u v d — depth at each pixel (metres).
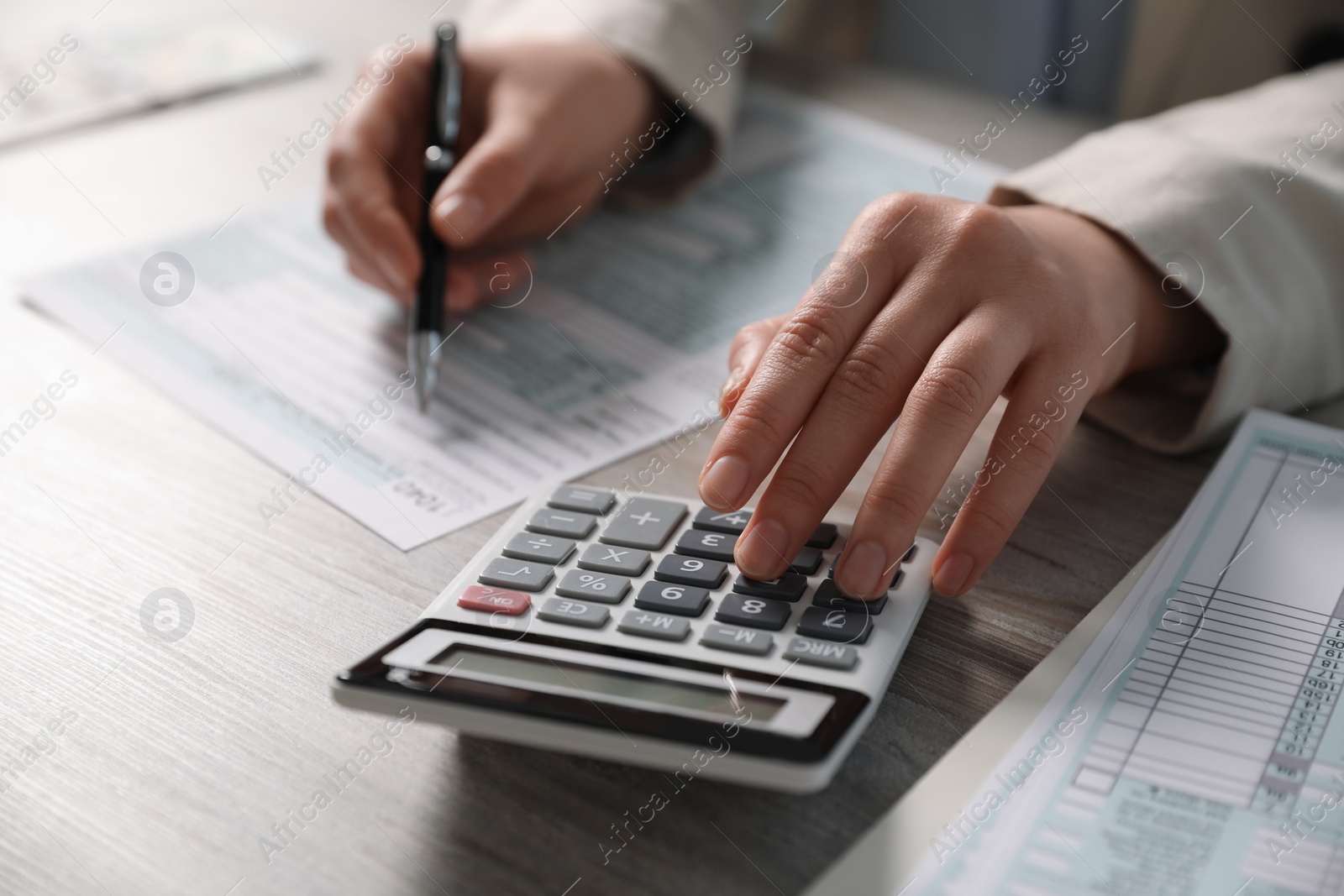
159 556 0.38
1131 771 0.28
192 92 0.78
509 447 0.45
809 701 0.28
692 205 0.67
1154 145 0.51
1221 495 0.40
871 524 0.33
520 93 0.61
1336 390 0.48
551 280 0.59
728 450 0.36
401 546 0.39
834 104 0.79
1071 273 0.42
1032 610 0.35
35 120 0.73
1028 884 0.25
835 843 0.26
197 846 0.27
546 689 0.28
